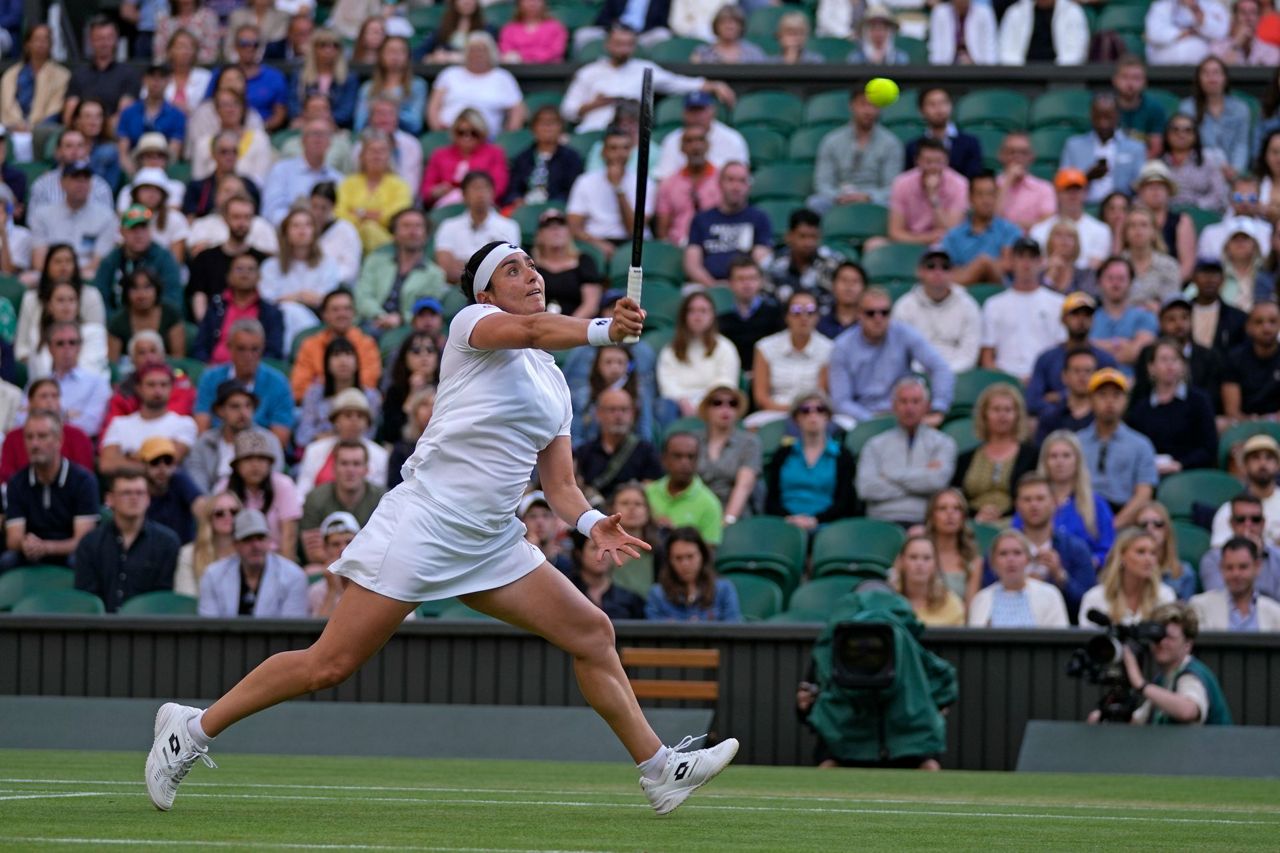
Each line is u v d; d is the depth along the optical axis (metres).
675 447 15.30
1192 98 22.16
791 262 18.80
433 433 6.99
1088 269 18.92
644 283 19.56
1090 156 20.97
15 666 13.98
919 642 13.32
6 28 26.64
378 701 13.71
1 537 16.36
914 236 20.30
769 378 17.80
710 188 20.64
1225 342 18.03
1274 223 20.20
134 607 14.80
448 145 22.25
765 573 15.31
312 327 19.19
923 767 12.84
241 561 14.55
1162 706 12.45
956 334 18.20
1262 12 23.94
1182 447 16.80
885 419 16.77
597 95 22.91
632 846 6.02
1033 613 13.83
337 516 14.64
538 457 7.35
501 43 24.56
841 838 6.65
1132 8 25.16
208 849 5.60
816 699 12.94
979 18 23.88
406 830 6.49
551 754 13.09
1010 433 16.09
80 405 18.00
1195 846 6.57
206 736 7.04
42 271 19.06
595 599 14.12
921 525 15.68
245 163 21.91
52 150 23.53
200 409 17.70
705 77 23.56
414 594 6.91
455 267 19.84
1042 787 10.78
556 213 18.86
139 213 19.77
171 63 23.88
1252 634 13.07
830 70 23.31
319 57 23.03
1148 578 13.69
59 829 6.26
